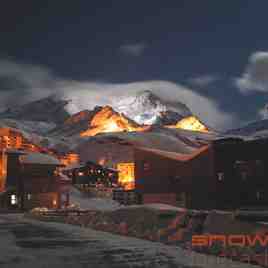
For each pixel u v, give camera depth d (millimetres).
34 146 111188
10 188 61875
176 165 52219
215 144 48562
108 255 15320
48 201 61812
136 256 15141
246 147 46438
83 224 30047
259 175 44969
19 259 14281
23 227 29328
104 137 173375
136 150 57125
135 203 55531
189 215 20250
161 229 20625
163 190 53000
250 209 42938
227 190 46688
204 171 49375
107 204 64688
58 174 65438
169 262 13930
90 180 93375
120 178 99062
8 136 102500
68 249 16859
